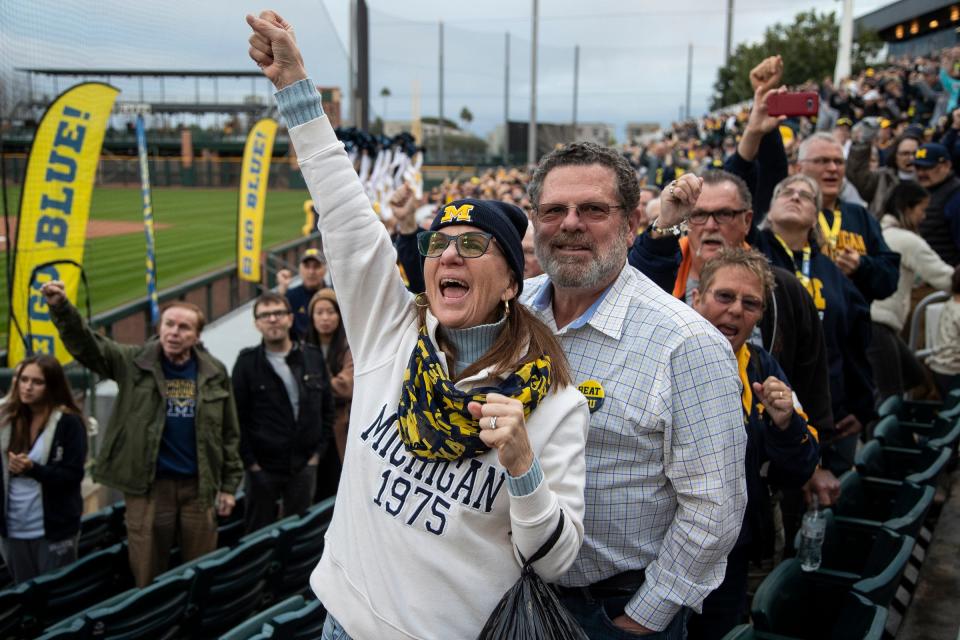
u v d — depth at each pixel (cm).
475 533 152
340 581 160
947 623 292
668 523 192
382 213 709
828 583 251
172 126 3456
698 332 183
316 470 482
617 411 184
